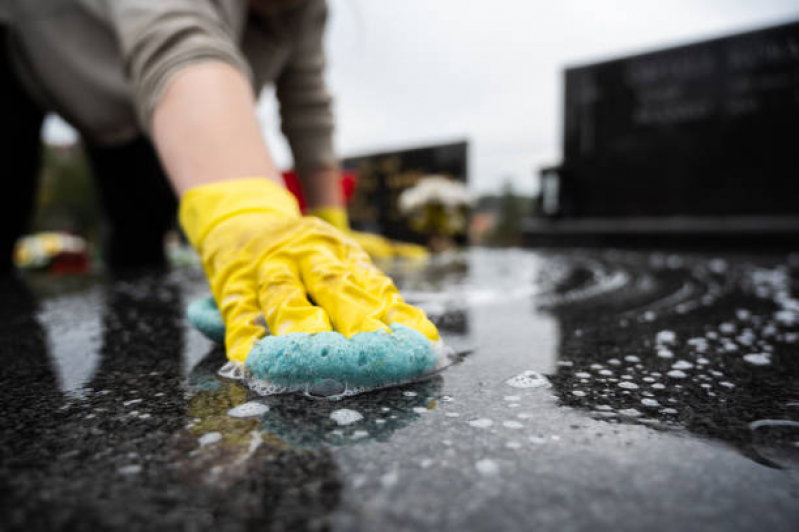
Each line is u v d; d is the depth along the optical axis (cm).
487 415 22
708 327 45
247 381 27
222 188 35
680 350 36
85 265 341
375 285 30
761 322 47
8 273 105
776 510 15
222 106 38
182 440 20
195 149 37
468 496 15
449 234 200
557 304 59
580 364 32
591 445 19
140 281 97
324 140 92
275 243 30
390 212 244
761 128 191
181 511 15
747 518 14
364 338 26
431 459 18
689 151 208
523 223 250
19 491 16
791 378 29
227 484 16
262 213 33
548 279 88
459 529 14
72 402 25
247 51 73
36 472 17
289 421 22
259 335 28
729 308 56
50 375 30
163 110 39
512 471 17
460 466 17
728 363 32
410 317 30
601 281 85
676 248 188
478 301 62
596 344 38
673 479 17
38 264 329
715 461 18
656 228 193
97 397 26
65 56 69
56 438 20
